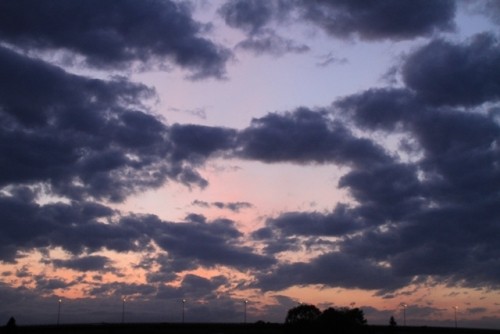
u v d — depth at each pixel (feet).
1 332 636.07
